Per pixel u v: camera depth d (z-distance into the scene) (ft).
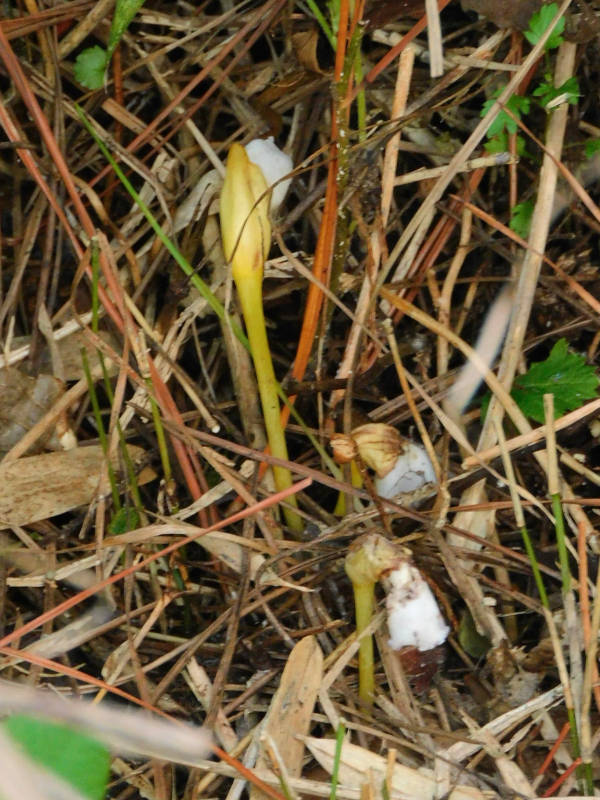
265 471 1.43
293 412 1.41
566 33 1.43
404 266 1.47
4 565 1.40
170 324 1.49
